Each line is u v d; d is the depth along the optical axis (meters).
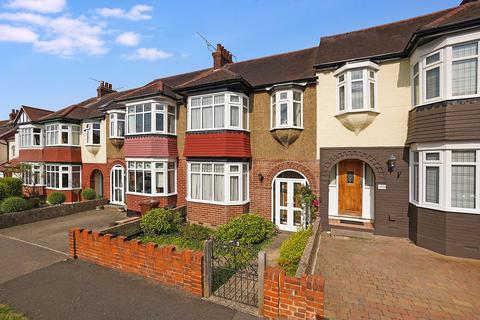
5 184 13.63
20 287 5.43
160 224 9.47
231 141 10.51
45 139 18.89
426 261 6.47
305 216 9.61
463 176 6.77
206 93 10.96
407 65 8.48
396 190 8.52
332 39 11.37
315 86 9.91
